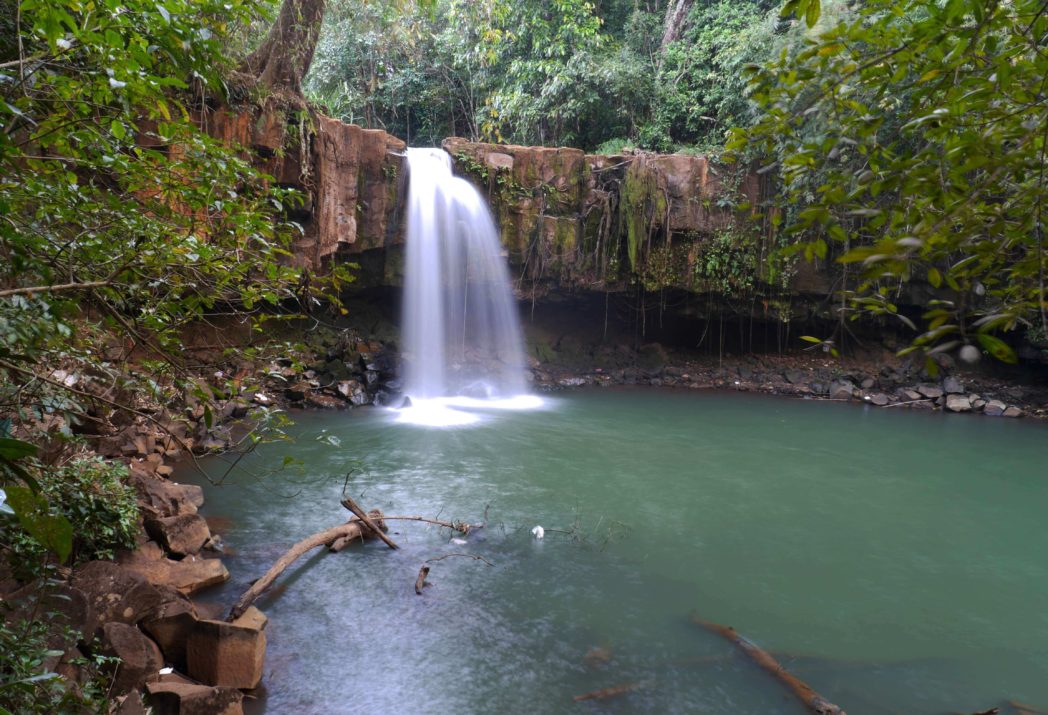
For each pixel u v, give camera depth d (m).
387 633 5.85
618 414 15.93
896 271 1.60
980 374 19.50
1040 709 5.14
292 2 13.07
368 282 17.23
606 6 24.27
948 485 11.18
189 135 3.04
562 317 21.22
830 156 2.21
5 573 4.39
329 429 13.07
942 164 1.82
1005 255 1.80
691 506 9.62
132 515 6.19
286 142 13.06
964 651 5.97
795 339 21.19
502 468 11.02
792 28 16.28
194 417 10.95
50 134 2.71
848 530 8.95
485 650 5.65
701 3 22.64
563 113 21.58
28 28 2.62
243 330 14.53
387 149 16.30
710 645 5.87
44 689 3.12
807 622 6.39
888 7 2.14
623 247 18.97
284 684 5.07
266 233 3.37
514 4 21.73
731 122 20.09
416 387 17.23
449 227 17.52
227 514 8.32
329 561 7.23
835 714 4.88
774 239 18.12
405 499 9.30
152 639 5.00
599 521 8.82
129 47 2.47
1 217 2.35
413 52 22.42
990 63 2.03
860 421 16.11
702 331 21.55
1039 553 8.37
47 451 5.03
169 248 2.88
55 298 2.38
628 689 5.18
